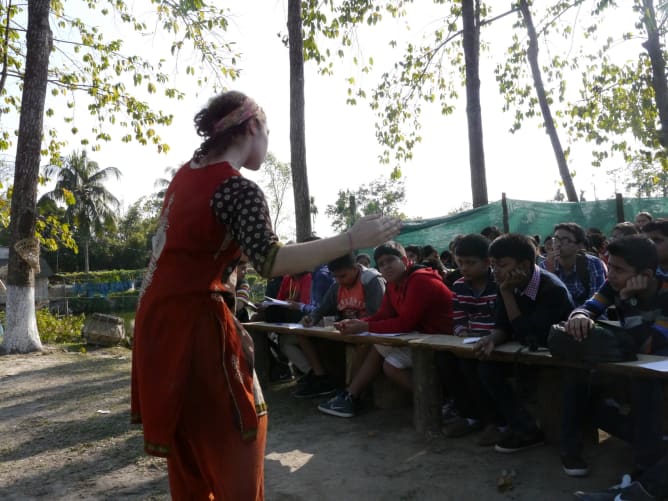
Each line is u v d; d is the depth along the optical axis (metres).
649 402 2.94
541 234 10.04
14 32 10.46
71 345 9.57
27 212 9.08
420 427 4.16
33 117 9.11
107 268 53.72
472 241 4.14
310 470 3.61
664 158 12.25
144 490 3.43
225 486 1.82
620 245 3.21
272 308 5.88
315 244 1.72
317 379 5.46
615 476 3.28
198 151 1.94
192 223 1.79
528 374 4.08
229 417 1.82
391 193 46.75
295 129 8.54
